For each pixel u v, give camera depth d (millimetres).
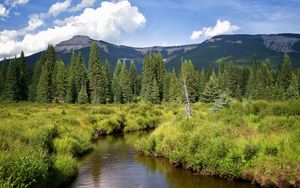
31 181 12844
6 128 23547
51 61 123250
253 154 17953
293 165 15883
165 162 23562
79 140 28734
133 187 17969
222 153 19062
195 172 20312
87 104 95625
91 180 19328
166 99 115750
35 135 23266
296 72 143500
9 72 104875
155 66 122812
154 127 46844
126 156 26281
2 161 12547
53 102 99812
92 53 107688
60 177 17578
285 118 22984
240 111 32438
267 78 136500
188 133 23891
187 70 105250
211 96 81875
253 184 17125
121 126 43844
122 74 116250
